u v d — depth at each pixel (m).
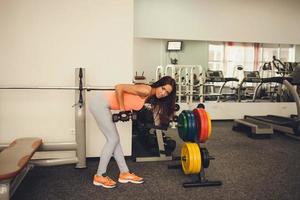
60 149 2.96
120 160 2.64
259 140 4.55
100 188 2.50
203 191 2.45
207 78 6.70
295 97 4.75
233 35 6.29
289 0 6.43
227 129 5.51
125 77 3.22
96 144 3.26
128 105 2.52
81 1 3.07
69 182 2.64
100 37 3.14
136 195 2.36
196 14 6.10
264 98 7.43
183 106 5.90
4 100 3.03
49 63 3.06
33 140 2.74
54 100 3.12
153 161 3.33
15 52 2.99
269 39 6.45
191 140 2.89
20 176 2.42
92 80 3.16
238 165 3.20
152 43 6.71
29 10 2.97
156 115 3.00
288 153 3.75
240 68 7.46
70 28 3.07
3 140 3.07
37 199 2.27
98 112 2.50
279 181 2.70
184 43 7.10
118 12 3.15
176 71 6.58
